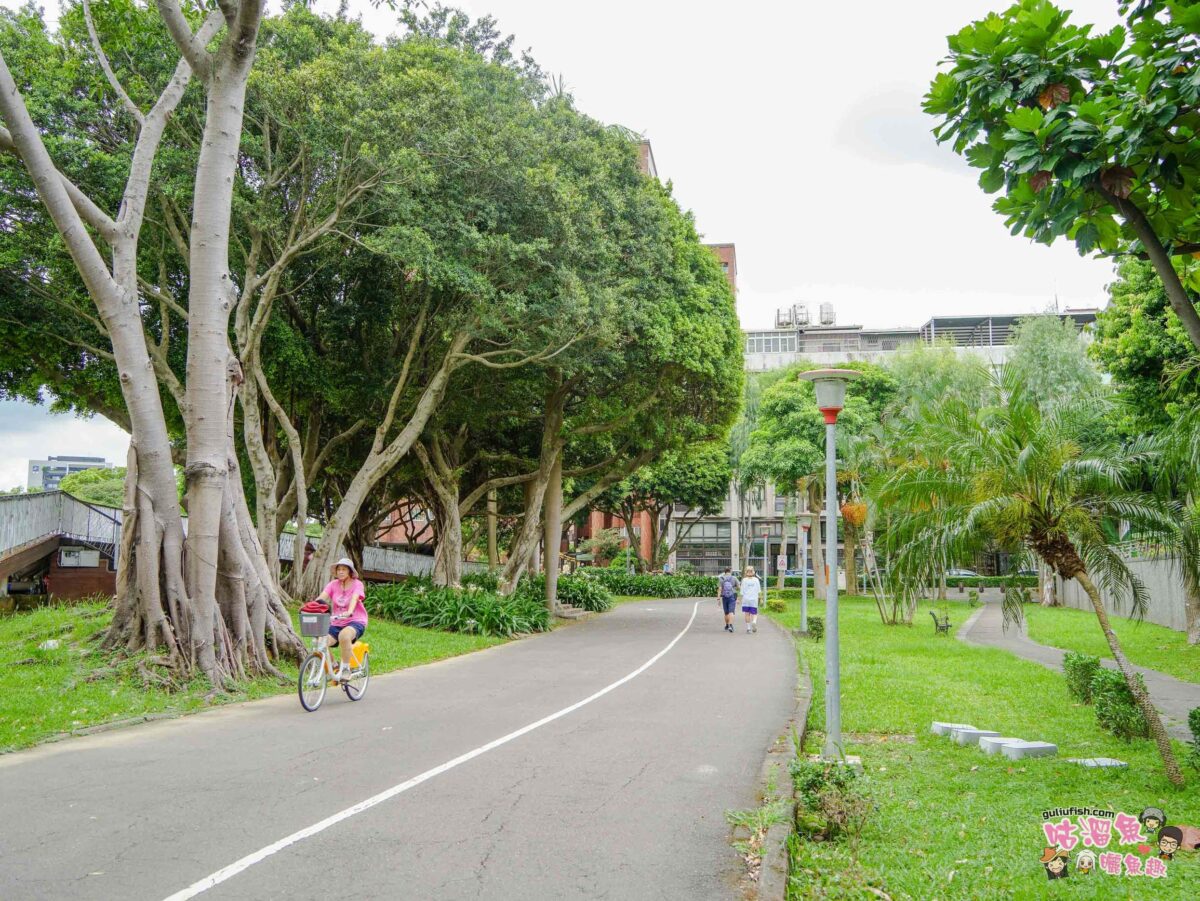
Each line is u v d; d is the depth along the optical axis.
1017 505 9.70
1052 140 6.16
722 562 76.38
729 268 69.62
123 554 12.52
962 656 20.67
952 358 45.72
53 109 16.78
